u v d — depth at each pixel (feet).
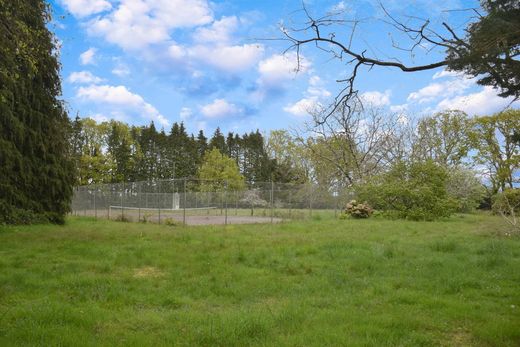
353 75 19.66
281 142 227.61
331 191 106.63
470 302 23.38
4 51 38.50
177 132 279.08
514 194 71.36
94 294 24.58
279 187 113.91
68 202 76.54
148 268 33.42
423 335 18.16
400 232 60.23
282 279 29.17
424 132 138.00
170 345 16.79
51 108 74.08
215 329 18.08
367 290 26.07
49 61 70.54
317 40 19.01
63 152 76.18
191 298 24.72
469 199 112.88
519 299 23.85
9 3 37.83
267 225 75.72
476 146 124.67
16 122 66.39
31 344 16.49
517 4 15.67
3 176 66.90
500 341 17.39
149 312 21.56
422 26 17.52
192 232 61.82
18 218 68.18
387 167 112.47
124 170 233.55
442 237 53.06
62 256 37.81
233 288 26.50
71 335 17.48
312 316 20.71
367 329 18.65
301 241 48.60
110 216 100.27
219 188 167.73
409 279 28.76
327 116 23.56
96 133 222.89
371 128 124.26
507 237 51.65
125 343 16.90
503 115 113.91
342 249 41.24
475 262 34.45
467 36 16.94
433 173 91.71
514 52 16.47
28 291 25.11
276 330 18.74
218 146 290.15
